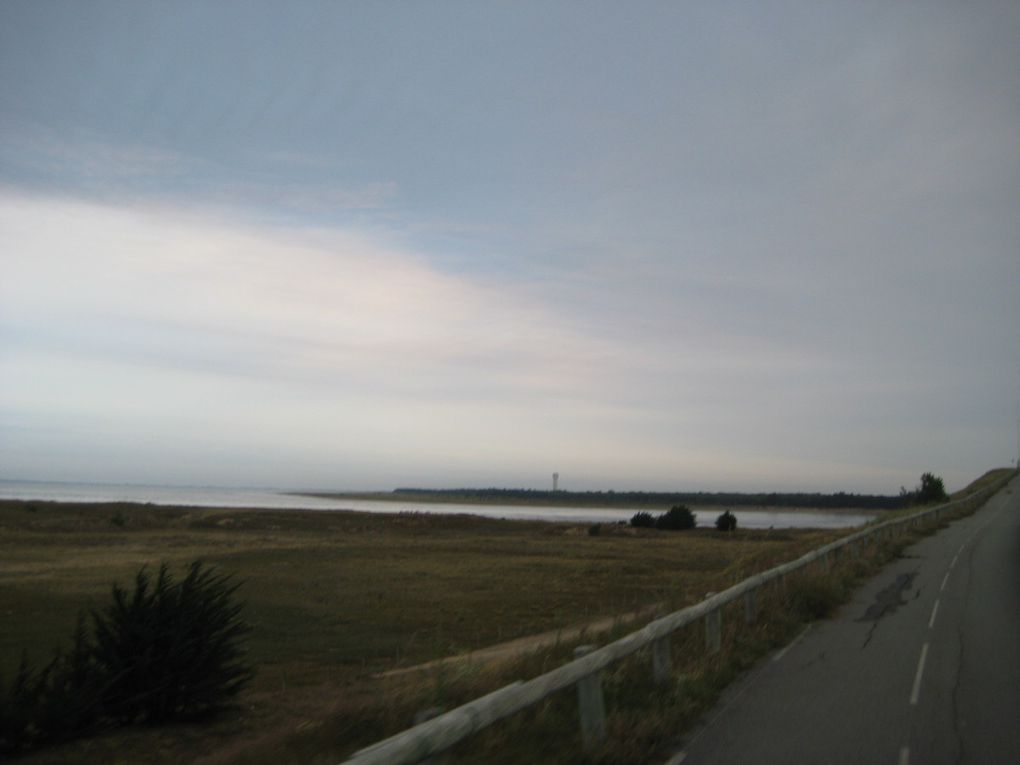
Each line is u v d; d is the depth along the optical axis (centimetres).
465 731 521
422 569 3238
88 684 999
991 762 696
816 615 1520
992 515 5397
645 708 828
